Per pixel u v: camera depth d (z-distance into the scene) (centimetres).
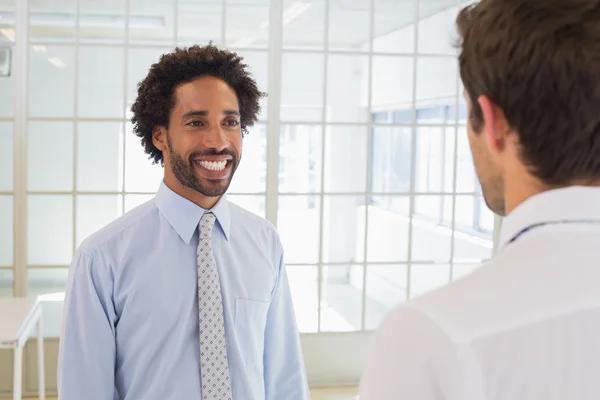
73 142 371
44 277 373
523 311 55
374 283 402
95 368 139
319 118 394
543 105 58
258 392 150
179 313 143
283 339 162
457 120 406
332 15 388
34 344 372
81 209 375
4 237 370
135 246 144
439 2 398
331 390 392
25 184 367
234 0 379
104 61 373
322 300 400
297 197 394
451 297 57
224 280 148
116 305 142
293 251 395
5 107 366
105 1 369
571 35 57
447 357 54
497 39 60
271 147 388
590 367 54
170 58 144
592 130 57
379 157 398
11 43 363
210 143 141
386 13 394
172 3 373
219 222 151
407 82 398
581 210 57
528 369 54
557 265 56
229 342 146
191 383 142
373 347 60
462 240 411
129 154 377
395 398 56
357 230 399
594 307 54
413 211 405
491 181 66
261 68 385
